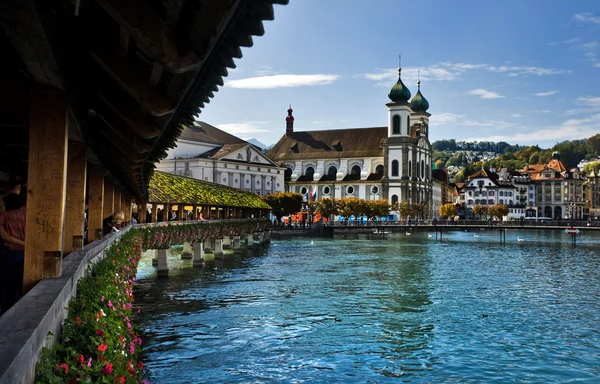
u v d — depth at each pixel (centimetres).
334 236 12731
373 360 2347
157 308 3372
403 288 4319
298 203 14262
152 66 887
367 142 18250
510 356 2428
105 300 1083
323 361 2325
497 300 3803
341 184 17675
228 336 2698
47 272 952
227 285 4350
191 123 1402
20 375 482
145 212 4862
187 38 673
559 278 5091
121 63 866
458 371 2231
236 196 8294
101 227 2144
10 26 639
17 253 1060
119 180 3189
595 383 2108
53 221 951
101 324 896
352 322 3042
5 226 1061
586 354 2472
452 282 4725
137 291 4009
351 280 4766
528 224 12531
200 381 2042
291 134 19638
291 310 3347
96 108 1309
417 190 17388
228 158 14025
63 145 947
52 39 717
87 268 1298
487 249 8925
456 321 3100
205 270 5350
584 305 3634
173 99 944
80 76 1076
